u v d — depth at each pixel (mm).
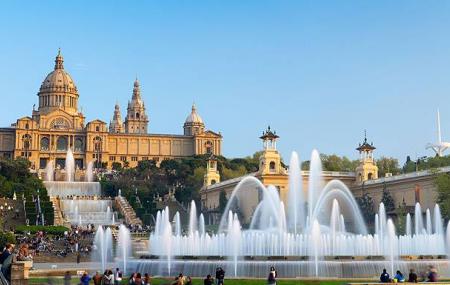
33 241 113750
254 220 136375
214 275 64875
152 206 197625
